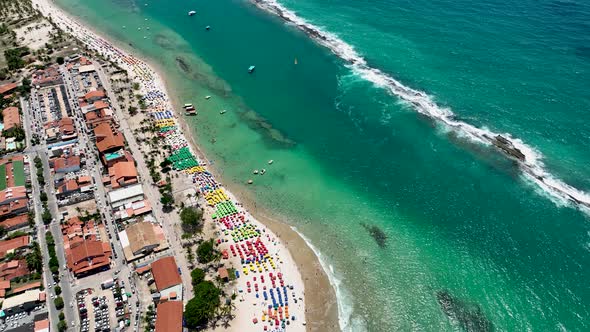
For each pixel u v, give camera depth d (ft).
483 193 517.55
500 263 446.19
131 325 384.06
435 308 415.03
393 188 538.06
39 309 396.78
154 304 400.26
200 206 503.20
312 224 497.05
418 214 504.02
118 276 422.82
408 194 528.63
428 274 443.73
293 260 452.76
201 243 458.09
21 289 407.03
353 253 465.88
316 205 520.01
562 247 451.94
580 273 428.56
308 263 451.94
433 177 545.44
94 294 407.85
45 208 487.61
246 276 429.79
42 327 377.91
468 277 437.58
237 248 455.63
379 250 468.75
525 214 487.61
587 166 534.37
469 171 546.26
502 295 419.74
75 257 427.33
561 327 390.83
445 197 519.60
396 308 416.46
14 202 486.79
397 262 456.45
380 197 527.81
